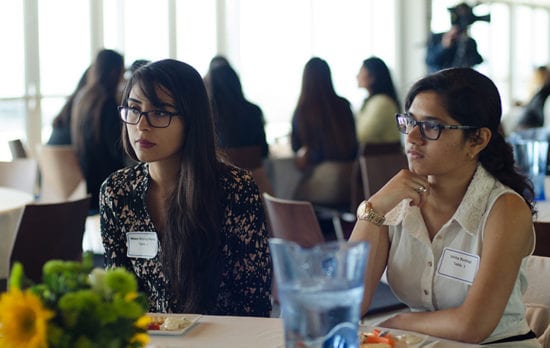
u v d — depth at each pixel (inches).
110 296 56.3
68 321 53.2
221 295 103.4
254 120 255.3
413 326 89.3
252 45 393.7
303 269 56.8
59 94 317.1
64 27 317.1
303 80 260.7
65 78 318.7
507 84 565.0
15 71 304.0
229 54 385.1
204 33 372.5
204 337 78.0
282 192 281.0
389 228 95.7
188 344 75.7
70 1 318.0
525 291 94.9
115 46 336.5
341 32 440.1
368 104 290.0
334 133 258.4
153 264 101.7
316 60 257.3
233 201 102.5
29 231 145.6
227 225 102.3
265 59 399.5
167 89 97.9
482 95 88.5
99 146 233.0
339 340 56.9
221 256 102.2
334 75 438.3
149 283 102.1
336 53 438.0
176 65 99.9
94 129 231.9
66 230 151.4
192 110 99.0
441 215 92.2
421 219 92.6
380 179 237.1
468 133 88.5
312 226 139.6
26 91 307.1
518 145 169.3
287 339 57.7
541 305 99.8
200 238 99.2
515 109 471.5
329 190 261.3
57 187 244.2
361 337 75.3
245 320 83.7
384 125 285.7
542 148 168.7
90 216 245.6
